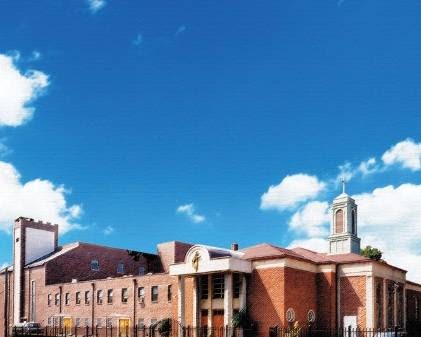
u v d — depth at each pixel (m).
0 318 79.56
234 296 48.06
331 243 60.22
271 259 46.66
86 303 66.69
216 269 46.31
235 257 46.28
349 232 59.38
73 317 67.94
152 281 59.00
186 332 49.69
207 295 49.62
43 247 81.00
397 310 52.81
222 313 48.09
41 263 74.94
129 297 61.25
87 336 60.28
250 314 46.69
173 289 55.34
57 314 70.19
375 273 47.97
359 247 60.44
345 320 47.53
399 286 54.19
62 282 74.44
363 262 47.84
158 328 52.78
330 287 48.34
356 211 60.97
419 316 65.19
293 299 45.94
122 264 81.50
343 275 48.72
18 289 77.06
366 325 46.34
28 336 61.28
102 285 65.25
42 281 73.81
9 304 78.50
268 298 46.03
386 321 48.81
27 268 77.00
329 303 48.09
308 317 47.19
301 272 47.56
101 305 64.62
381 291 49.28
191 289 51.09
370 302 46.66
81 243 78.19
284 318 44.59
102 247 79.88
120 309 61.97
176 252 82.12
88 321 65.62
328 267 48.97
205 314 49.38
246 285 47.47
